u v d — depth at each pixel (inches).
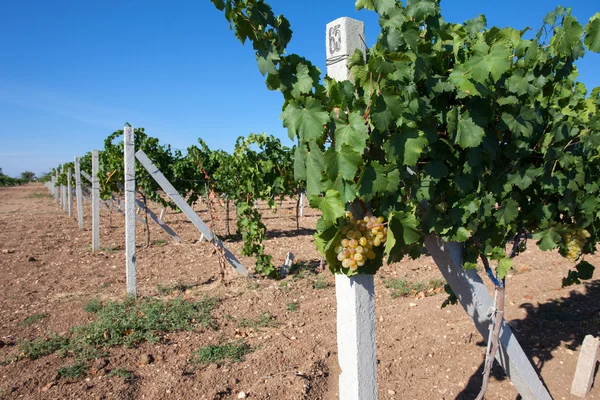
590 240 125.2
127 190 245.6
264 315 217.6
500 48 80.0
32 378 153.3
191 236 495.5
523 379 117.2
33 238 481.7
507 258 97.7
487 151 91.4
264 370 159.8
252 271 307.3
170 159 475.2
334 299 243.0
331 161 66.6
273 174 366.6
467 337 179.8
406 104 74.2
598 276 259.9
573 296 227.8
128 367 165.0
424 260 324.2
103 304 239.9
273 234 485.7
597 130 105.5
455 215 89.5
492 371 156.1
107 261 355.6
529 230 117.9
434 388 146.1
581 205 114.1
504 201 97.5
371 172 69.2
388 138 73.7
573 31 89.9
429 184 82.5
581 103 130.4
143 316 211.3
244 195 343.6
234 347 177.3
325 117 67.2
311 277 286.7
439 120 84.4
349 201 70.2
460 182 88.7
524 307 215.2
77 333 195.2
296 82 69.1
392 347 176.1
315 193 70.9
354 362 79.7
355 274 76.8
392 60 68.6
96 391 145.6
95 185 394.3
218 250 273.9
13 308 235.1
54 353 176.2
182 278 294.2
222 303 238.7
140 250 402.6
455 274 104.9
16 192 1952.5
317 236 73.9
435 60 80.0
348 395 81.9
